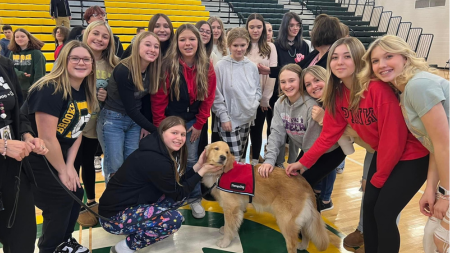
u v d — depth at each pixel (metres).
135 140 2.97
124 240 2.61
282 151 3.94
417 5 13.12
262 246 2.79
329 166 2.75
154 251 2.69
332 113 2.32
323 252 2.72
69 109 2.17
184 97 2.97
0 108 1.67
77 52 2.09
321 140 2.46
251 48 4.00
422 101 1.70
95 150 3.15
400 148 1.92
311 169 2.79
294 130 2.84
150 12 12.04
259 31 3.90
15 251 1.86
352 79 2.15
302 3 14.27
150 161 2.46
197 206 3.24
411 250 2.76
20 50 4.94
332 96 2.29
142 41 2.57
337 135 2.40
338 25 3.06
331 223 3.20
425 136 1.80
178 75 2.85
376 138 2.10
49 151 2.11
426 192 1.92
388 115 1.90
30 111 2.06
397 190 1.95
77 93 2.25
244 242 2.84
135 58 2.60
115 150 2.82
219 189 2.69
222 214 3.32
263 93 4.16
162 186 2.52
